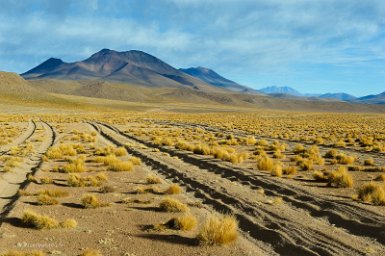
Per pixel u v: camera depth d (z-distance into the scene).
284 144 40.44
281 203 16.34
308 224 13.33
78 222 13.27
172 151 34.72
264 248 11.34
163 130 63.56
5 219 13.01
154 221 13.51
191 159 29.83
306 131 63.09
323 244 11.42
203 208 15.64
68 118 99.12
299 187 19.12
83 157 28.31
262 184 20.31
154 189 18.50
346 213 14.58
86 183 19.56
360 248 11.20
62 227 12.56
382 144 40.91
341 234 12.39
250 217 14.15
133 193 18.03
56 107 177.75
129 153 34.66
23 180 21.27
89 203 15.18
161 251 10.70
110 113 148.75
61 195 16.97
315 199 16.72
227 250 10.87
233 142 42.28
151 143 42.88
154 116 122.00
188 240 11.59
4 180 20.44
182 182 21.05
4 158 28.09
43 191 16.97
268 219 13.95
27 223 12.62
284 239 11.67
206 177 22.11
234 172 23.61
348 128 69.25
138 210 14.94
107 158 26.83
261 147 37.72
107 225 12.99
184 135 54.66
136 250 10.75
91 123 80.44
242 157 29.94
